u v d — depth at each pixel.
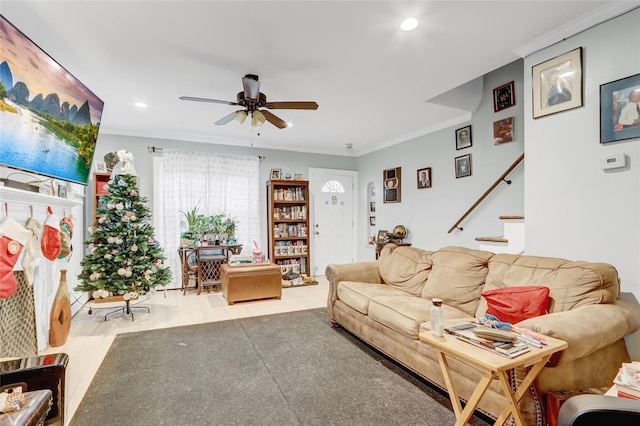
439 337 1.60
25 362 1.66
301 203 5.99
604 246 2.20
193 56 2.69
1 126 1.92
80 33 2.34
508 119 3.72
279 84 3.27
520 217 3.14
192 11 2.11
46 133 2.34
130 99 3.61
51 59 2.29
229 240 5.09
